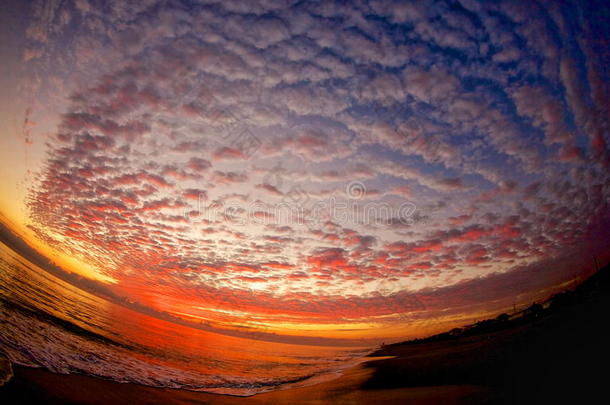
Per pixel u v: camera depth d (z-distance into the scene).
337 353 34.31
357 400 8.55
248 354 26.11
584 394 6.42
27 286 15.69
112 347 12.84
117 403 6.35
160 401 7.48
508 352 11.24
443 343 22.80
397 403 7.66
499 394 7.32
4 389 5.01
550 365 8.45
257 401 9.19
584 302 13.35
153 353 15.07
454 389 8.28
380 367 15.42
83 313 18.19
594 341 9.12
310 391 10.58
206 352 21.75
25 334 8.89
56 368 7.12
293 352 33.94
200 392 9.53
